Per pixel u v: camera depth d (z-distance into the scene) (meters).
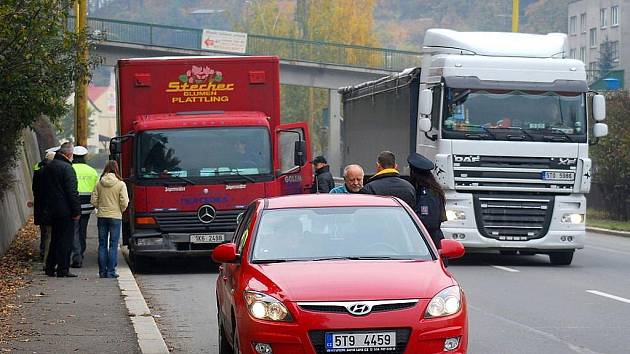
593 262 61.12
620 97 101.19
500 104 57.03
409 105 61.75
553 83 57.41
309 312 23.97
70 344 31.67
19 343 31.80
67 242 51.12
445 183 56.56
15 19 42.38
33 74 48.75
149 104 57.62
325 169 54.44
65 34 47.41
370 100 73.94
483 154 56.69
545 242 57.28
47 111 52.88
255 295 24.69
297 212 28.47
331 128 194.00
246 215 30.67
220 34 179.62
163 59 57.69
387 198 29.58
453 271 54.94
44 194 51.12
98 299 42.22
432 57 59.84
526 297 43.78
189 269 58.84
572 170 57.31
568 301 42.50
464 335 24.52
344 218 28.28
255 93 58.16
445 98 56.91
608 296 44.06
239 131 55.78
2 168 67.81
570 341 32.94
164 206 55.28
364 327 23.84
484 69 57.16
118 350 30.72
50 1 43.59
